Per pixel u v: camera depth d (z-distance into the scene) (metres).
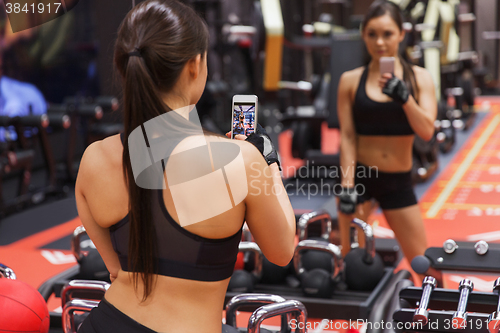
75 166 6.88
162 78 1.03
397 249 3.08
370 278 2.11
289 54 9.23
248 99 1.24
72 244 2.19
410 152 2.59
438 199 5.15
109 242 1.26
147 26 1.03
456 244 1.58
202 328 1.06
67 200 5.66
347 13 7.43
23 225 4.80
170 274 1.06
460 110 8.85
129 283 1.10
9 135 5.18
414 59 5.74
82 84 7.33
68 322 1.51
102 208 1.13
